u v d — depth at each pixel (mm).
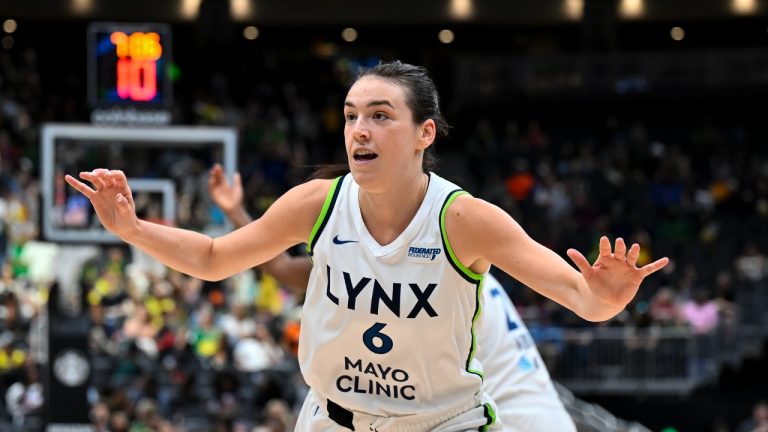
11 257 26281
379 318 5945
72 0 45500
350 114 5965
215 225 18031
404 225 5949
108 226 5969
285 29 49844
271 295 26125
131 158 18203
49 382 16641
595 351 27078
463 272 5918
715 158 43344
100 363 21969
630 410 28250
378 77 5902
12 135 37562
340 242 5996
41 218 16750
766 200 39781
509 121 47688
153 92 17078
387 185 5855
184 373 22125
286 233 6168
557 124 47562
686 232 37031
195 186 18406
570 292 5699
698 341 28359
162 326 23188
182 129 17297
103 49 16859
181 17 46750
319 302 6094
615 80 46969
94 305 22906
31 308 24062
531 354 9125
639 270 5441
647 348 27188
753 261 32938
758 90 46531
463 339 6078
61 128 16797
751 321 29500
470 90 47750
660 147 42406
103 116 16969
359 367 6125
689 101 47156
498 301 9117
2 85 41500
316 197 6094
